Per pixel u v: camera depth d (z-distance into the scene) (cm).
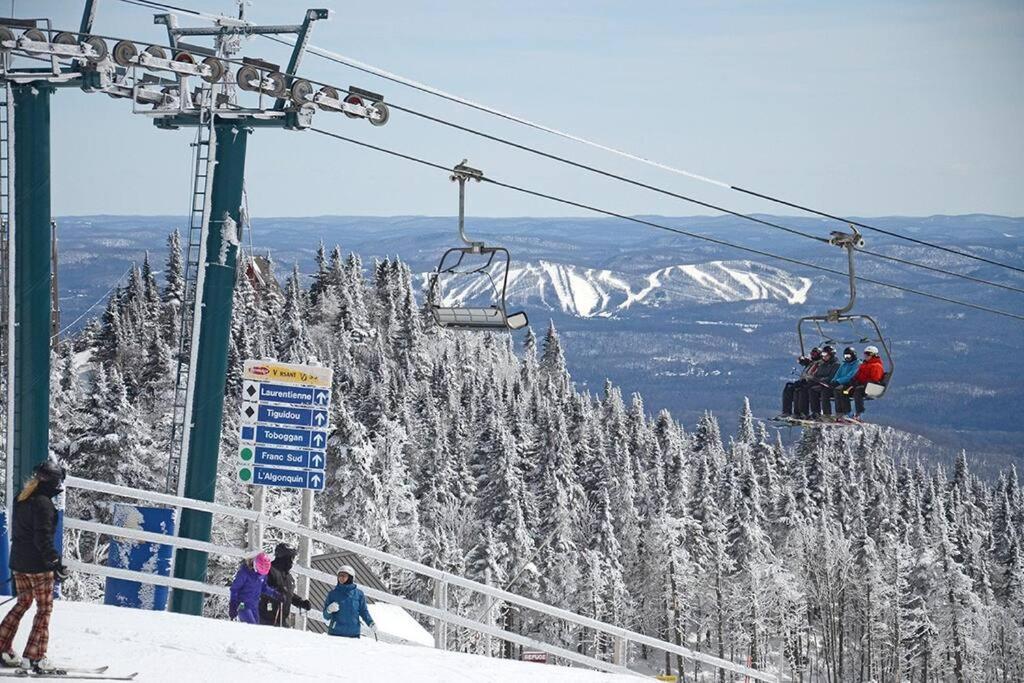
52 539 2358
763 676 5019
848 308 5556
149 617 3088
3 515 3481
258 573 3625
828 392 5422
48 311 4656
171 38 5072
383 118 5194
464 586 4197
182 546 3741
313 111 4975
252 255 6519
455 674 2909
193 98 4922
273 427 4588
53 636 2692
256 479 4569
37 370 4628
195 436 4934
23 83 4572
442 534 16675
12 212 4588
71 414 13288
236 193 4991
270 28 5016
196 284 4928
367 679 2680
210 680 2462
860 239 5644
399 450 19500
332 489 13925
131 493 3600
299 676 2612
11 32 4447
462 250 5178
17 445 4612
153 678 2422
